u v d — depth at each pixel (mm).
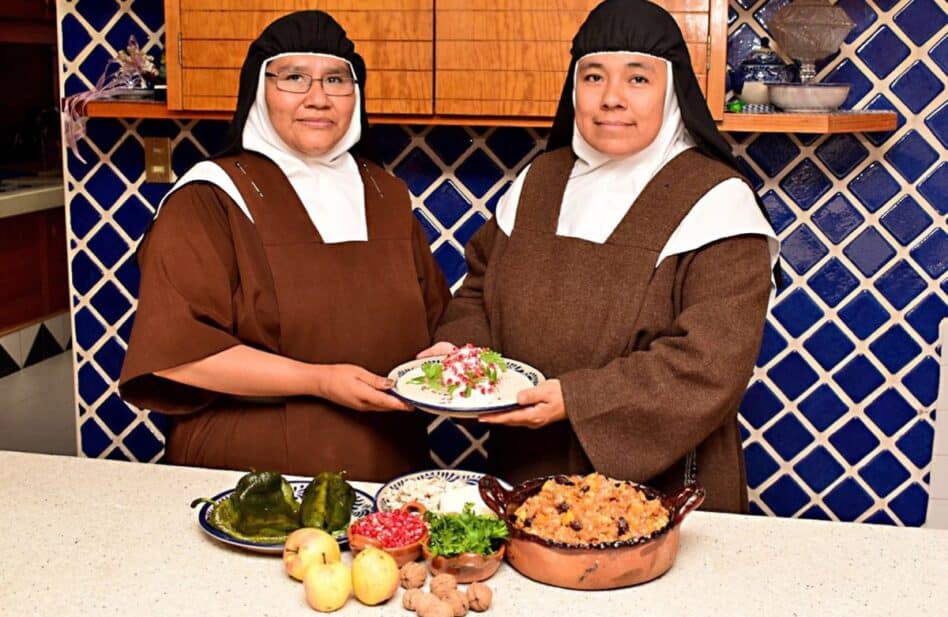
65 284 4566
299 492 1588
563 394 1693
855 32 2465
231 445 1889
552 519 1351
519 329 1870
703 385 1682
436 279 2141
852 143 2504
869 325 2578
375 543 1351
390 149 2691
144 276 1816
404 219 2021
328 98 1857
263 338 1863
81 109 2572
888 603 1300
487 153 2654
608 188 1854
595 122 1788
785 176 2541
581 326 1808
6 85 4344
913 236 2523
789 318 2605
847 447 2646
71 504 1558
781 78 2385
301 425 1877
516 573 1367
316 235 1906
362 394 1774
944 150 2477
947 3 2418
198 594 1305
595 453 1698
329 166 1955
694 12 2260
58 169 4414
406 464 1983
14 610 1264
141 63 2617
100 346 2928
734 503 1859
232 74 2420
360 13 2357
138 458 2977
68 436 3721
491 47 2332
